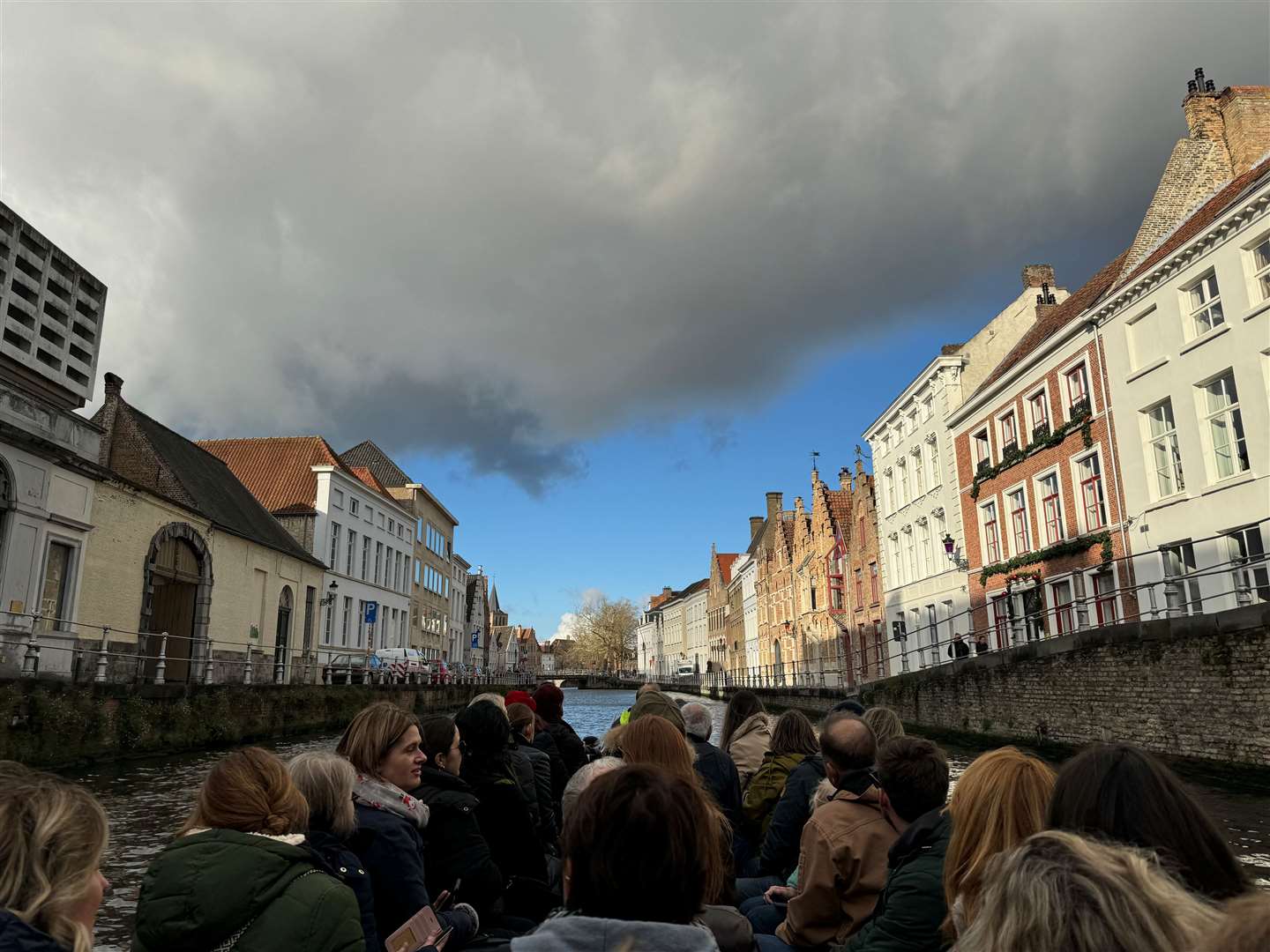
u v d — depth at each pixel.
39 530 18.27
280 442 43.72
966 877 2.71
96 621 20.61
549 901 5.04
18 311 18.14
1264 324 16.92
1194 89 22.39
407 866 3.75
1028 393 25.75
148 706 17.06
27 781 2.24
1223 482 17.97
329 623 40.31
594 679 107.62
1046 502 24.95
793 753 6.27
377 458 59.44
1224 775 13.55
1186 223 21.12
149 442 27.14
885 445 38.22
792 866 5.34
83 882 2.17
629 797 1.98
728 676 70.75
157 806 11.40
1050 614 24.25
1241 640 13.46
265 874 2.70
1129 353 21.12
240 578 29.09
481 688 52.78
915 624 34.50
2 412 17.14
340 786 3.55
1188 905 1.66
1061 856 1.74
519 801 5.13
